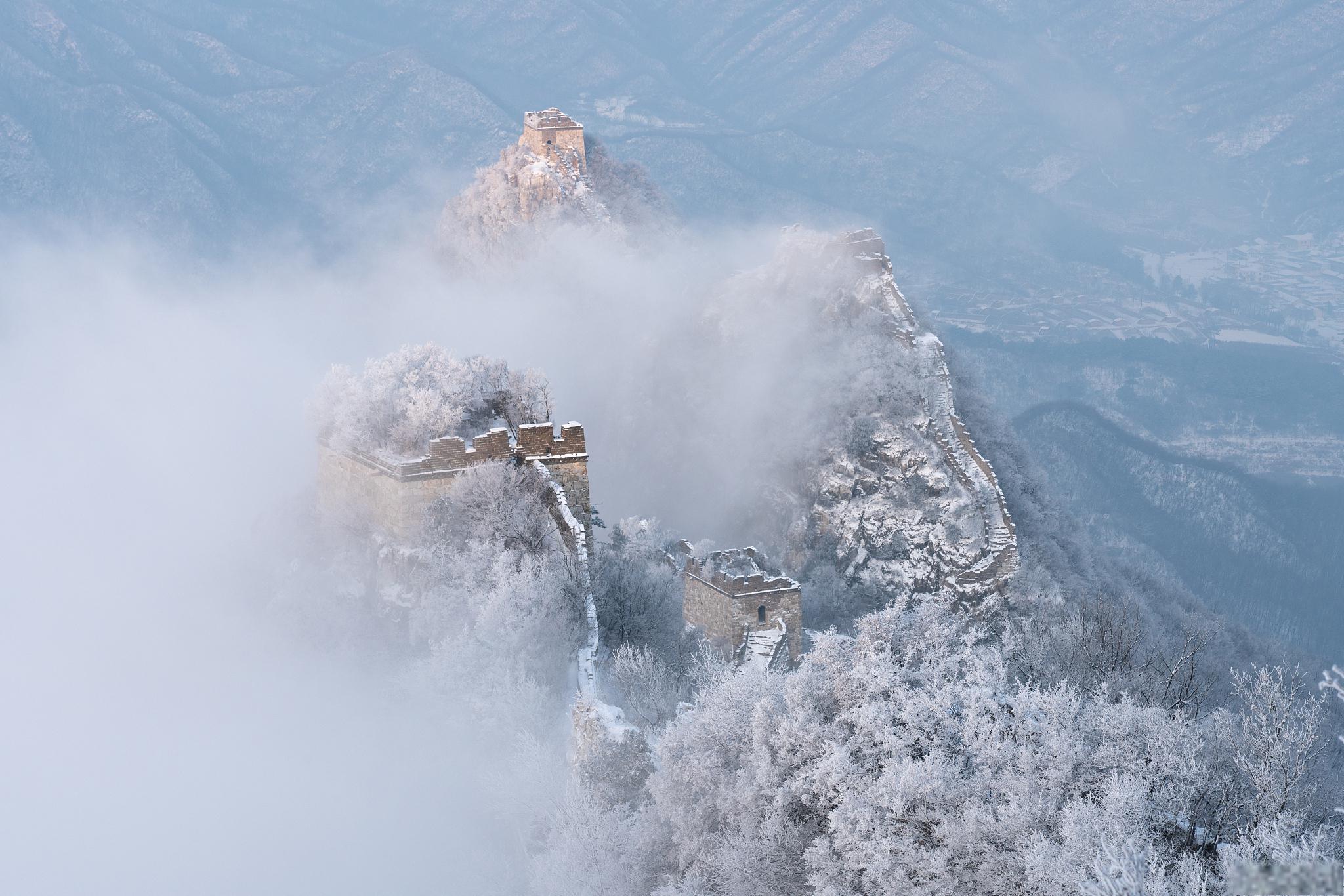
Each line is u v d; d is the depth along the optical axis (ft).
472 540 215.72
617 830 148.25
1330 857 102.58
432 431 235.61
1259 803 114.11
